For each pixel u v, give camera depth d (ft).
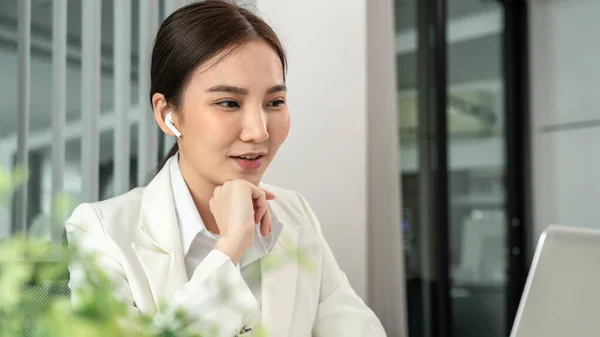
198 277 2.99
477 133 13.03
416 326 11.61
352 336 4.34
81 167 6.71
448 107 12.39
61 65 6.52
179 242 4.03
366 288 9.33
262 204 3.93
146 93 7.23
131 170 7.18
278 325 4.03
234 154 3.88
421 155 11.89
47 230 6.37
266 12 8.45
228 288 2.35
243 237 3.52
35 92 6.43
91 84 6.74
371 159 9.70
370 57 9.72
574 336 2.62
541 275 2.76
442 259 12.03
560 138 13.52
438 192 12.07
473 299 12.67
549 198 13.69
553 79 13.70
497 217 13.38
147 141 7.20
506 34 13.85
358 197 9.28
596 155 12.81
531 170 13.96
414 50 11.83
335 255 9.07
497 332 13.12
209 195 4.18
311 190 8.88
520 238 13.82
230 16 3.89
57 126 6.48
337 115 9.14
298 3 8.77
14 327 1.02
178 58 3.91
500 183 13.51
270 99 3.92
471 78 12.91
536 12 14.02
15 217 6.09
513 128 13.87
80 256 1.12
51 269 1.09
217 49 3.79
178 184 4.21
